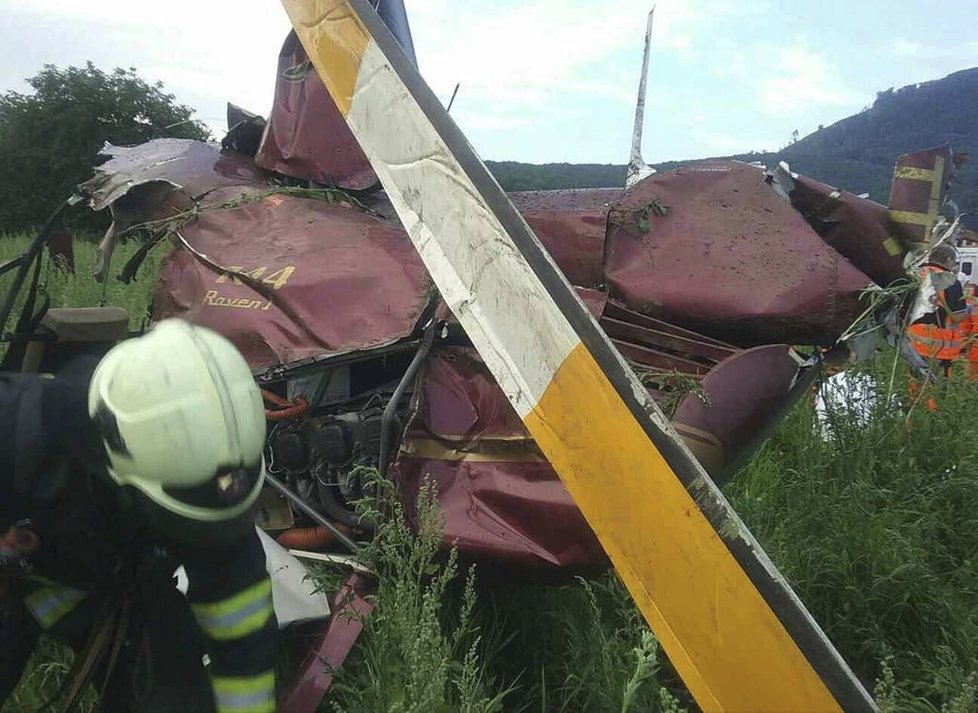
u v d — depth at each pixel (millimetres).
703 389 2770
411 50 4469
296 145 3969
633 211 3184
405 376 2957
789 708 1711
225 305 3277
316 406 3197
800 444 4695
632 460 1856
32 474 1672
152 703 1980
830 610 3623
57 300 5586
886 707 2449
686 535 1795
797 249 3049
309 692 2510
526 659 3182
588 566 2709
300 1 2613
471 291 2131
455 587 3021
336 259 3281
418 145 2250
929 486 4148
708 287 2994
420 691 2311
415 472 2887
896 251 3240
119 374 1559
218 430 1525
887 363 4770
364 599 2758
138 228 4145
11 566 1781
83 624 2051
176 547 1744
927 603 3514
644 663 2029
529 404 2031
